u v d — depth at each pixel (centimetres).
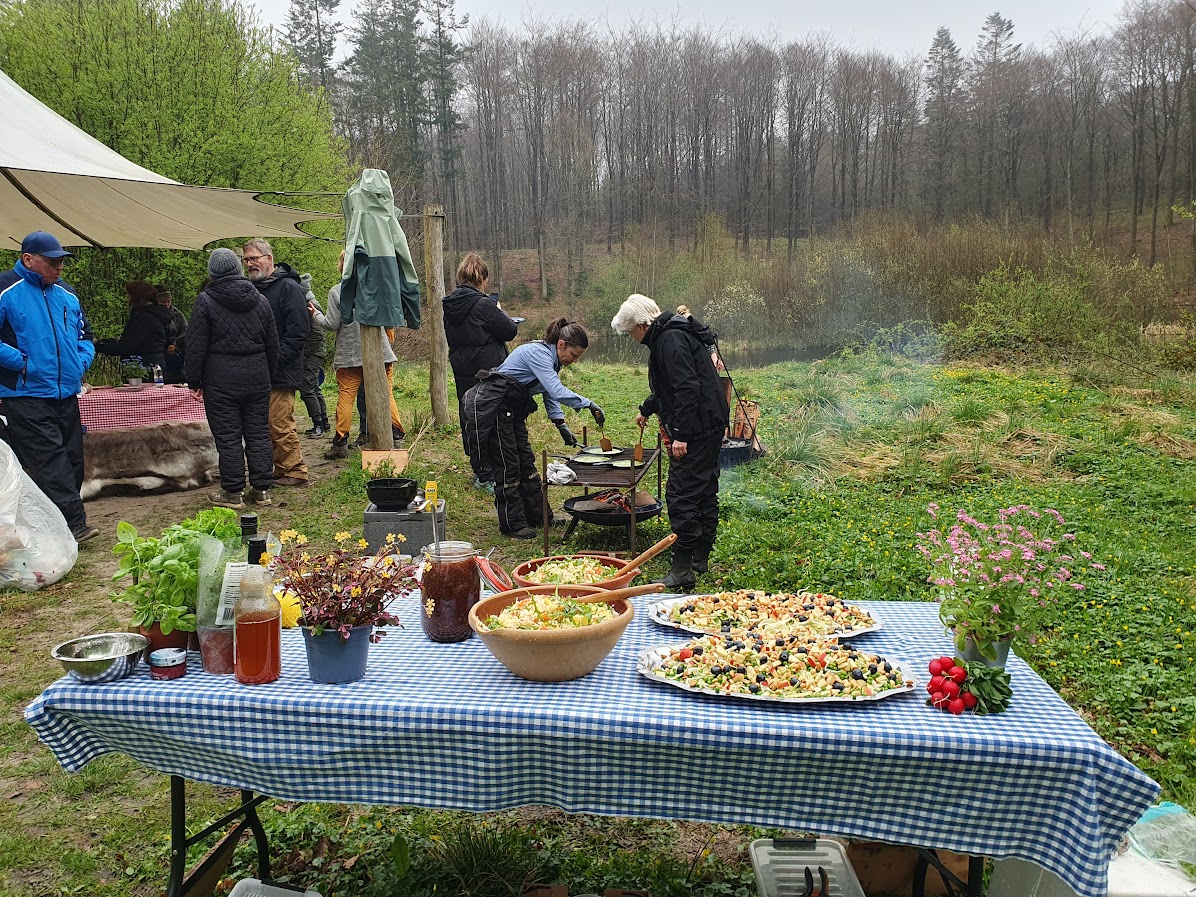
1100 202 4741
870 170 5450
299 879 292
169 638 252
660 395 510
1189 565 587
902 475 842
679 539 519
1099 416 1104
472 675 245
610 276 4381
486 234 4988
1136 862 237
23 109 647
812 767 212
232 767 231
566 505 636
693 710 221
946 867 267
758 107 5150
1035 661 446
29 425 615
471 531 679
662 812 221
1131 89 4394
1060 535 598
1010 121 4959
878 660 244
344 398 906
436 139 4784
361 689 233
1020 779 207
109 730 233
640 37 5169
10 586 555
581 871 293
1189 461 896
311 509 739
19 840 316
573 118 4844
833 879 267
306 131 1852
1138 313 1845
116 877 298
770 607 289
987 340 1817
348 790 227
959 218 4262
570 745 217
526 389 649
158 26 1680
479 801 223
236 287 716
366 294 776
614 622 238
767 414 1137
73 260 1594
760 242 5284
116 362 1348
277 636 237
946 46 5344
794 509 745
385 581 240
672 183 5125
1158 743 373
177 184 719
